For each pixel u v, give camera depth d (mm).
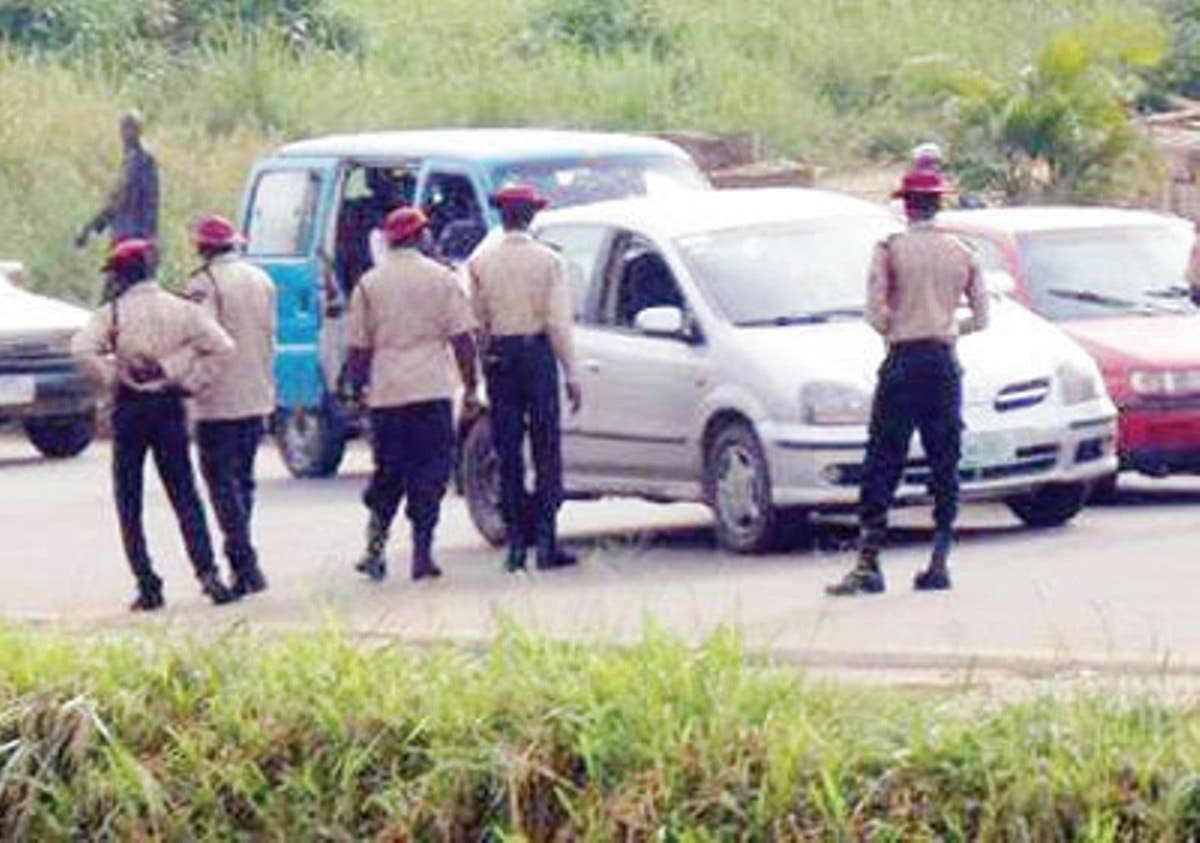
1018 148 50188
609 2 60875
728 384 30797
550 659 20562
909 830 18594
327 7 60500
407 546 33219
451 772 19891
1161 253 36125
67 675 21547
